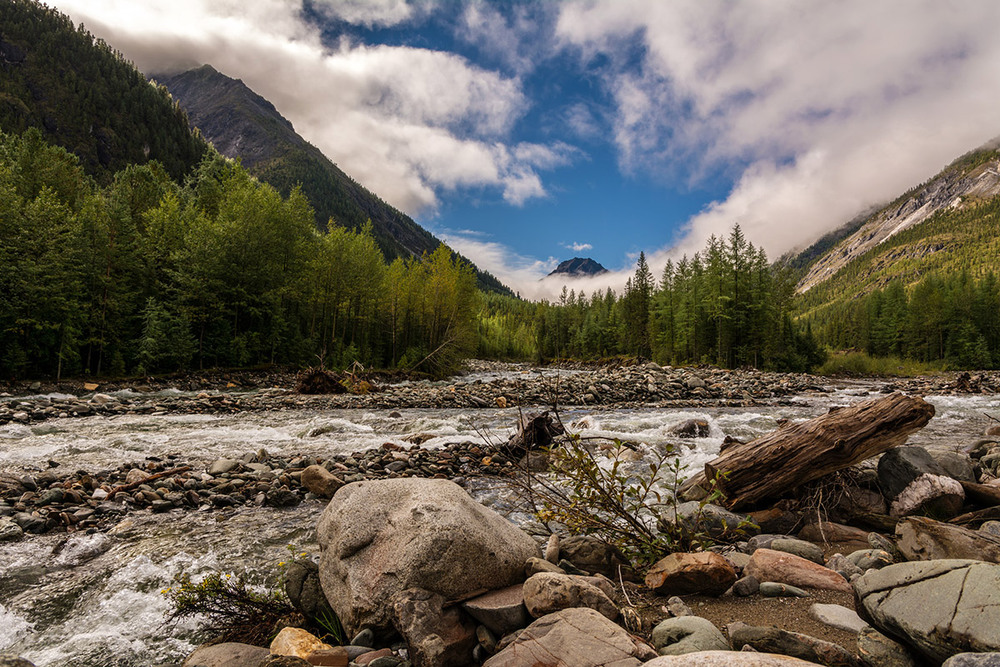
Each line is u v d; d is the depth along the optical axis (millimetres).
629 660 2527
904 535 3881
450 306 52281
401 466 9289
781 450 5602
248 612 3939
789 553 4324
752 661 2186
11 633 3809
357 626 3396
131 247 33625
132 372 31281
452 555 3434
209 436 13000
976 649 2104
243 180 50188
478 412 19938
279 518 6707
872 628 2727
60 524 6266
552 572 3574
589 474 4695
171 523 6461
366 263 48688
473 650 3135
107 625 3930
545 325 95875
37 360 26875
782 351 58656
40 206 28344
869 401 5652
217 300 36375
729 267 54562
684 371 38281
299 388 25188
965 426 14008
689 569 3762
